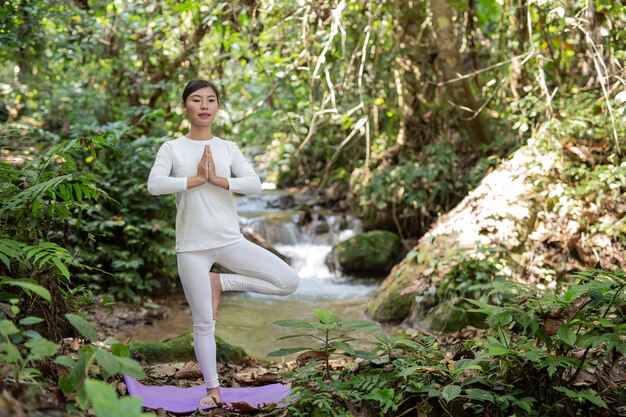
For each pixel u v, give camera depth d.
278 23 7.27
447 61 7.86
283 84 8.44
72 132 7.48
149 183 3.20
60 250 3.17
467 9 8.38
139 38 8.38
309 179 12.55
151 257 7.21
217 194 3.28
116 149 7.13
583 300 3.01
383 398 2.89
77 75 9.33
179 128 8.61
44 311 3.32
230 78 8.40
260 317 6.71
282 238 9.77
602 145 6.52
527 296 3.13
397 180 9.21
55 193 3.63
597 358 3.15
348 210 10.59
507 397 2.83
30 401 2.03
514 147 8.09
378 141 9.99
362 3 7.48
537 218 6.24
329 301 7.48
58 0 6.73
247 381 3.71
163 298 7.26
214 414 3.11
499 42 8.14
